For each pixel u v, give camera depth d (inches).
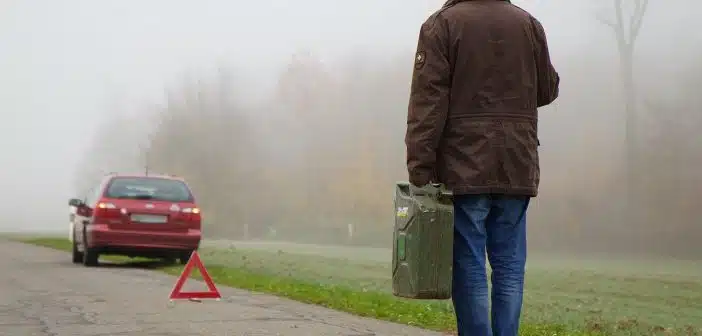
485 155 215.8
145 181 856.9
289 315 421.4
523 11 225.6
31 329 366.9
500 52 217.0
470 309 219.6
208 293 501.4
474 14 217.9
